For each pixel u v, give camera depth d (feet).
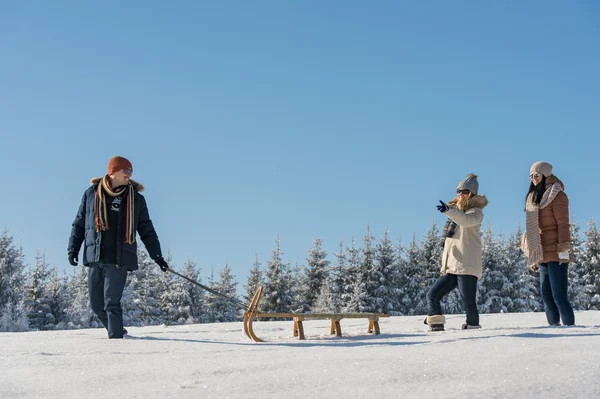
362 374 11.08
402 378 10.67
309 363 12.63
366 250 150.92
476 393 9.46
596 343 15.26
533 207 24.73
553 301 24.90
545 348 14.21
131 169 22.34
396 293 149.07
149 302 150.10
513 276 143.54
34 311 138.82
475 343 15.75
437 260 151.94
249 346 17.60
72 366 13.66
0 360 14.83
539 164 24.77
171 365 13.20
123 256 21.79
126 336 21.85
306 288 156.04
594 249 138.31
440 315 23.73
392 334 21.70
